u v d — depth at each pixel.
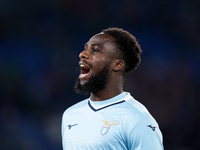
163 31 41.81
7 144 32.12
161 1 42.44
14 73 38.12
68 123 8.83
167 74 38.00
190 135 34.34
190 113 35.62
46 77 38.47
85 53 8.52
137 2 42.81
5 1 41.66
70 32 41.97
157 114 35.97
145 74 37.78
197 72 38.75
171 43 41.19
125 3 42.88
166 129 35.12
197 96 36.53
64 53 40.69
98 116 8.30
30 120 35.22
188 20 41.56
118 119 7.98
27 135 33.59
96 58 8.46
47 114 36.00
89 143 7.94
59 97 37.41
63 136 8.99
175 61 39.56
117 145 7.69
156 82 37.31
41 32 41.47
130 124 7.70
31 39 41.25
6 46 40.47
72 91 37.75
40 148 33.12
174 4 42.16
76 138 8.24
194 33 41.03
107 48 8.55
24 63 39.28
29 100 36.66
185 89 36.91
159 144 7.64
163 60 39.53
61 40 41.44
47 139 33.94
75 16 42.47
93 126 8.16
